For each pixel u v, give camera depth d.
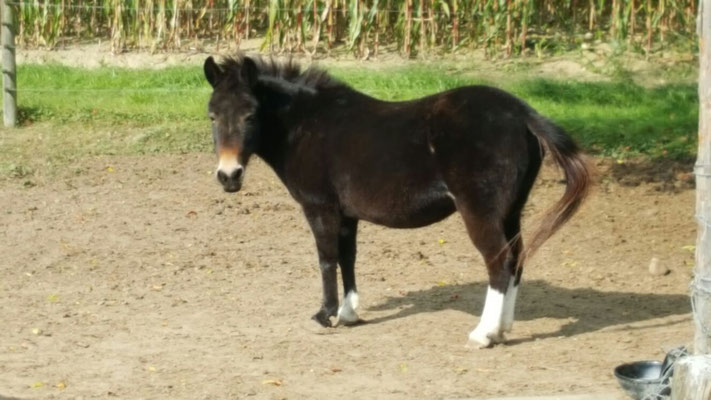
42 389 6.31
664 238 10.21
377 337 7.48
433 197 7.07
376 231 10.51
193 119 13.80
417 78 15.36
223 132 7.33
